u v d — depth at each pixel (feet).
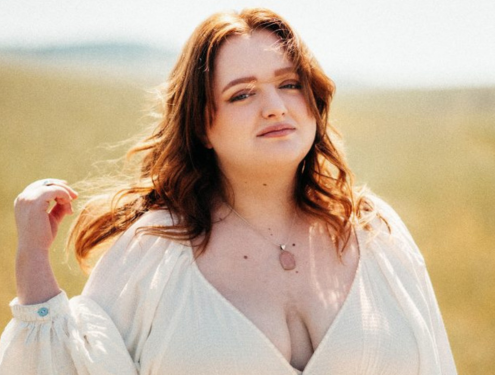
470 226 30.99
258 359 6.49
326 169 7.95
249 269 7.00
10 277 21.93
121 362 6.74
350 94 116.67
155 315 6.90
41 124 51.29
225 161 7.19
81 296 7.24
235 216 7.32
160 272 6.99
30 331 6.73
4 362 6.69
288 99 6.92
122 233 7.51
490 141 57.41
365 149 52.54
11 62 95.35
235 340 6.55
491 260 26.50
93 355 6.68
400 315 7.13
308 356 6.78
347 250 7.34
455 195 36.94
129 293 7.03
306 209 7.43
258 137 6.84
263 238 7.22
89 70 108.99
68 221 25.64
